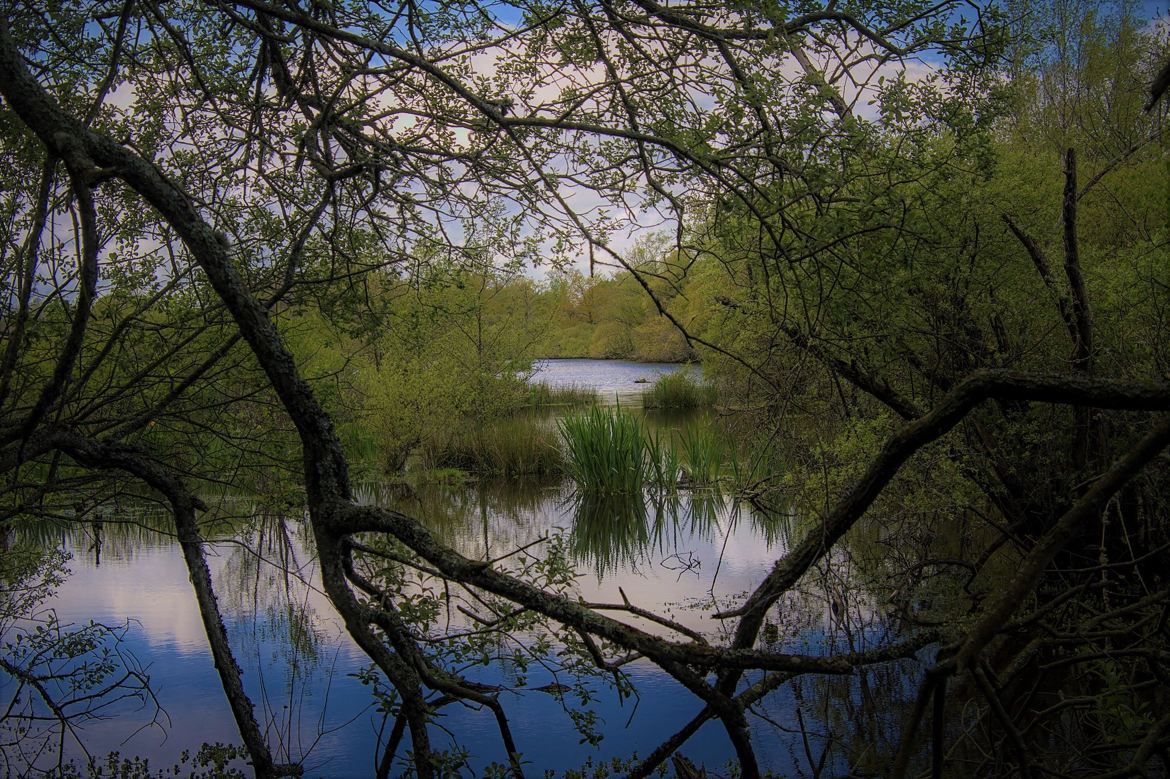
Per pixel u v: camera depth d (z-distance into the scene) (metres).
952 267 5.23
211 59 4.33
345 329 4.50
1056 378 2.50
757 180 3.77
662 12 3.32
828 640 6.35
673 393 23.33
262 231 4.63
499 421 17.25
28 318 3.67
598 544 10.03
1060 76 13.76
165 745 5.02
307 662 6.34
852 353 5.61
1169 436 2.18
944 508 5.77
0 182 3.96
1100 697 3.59
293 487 5.35
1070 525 2.28
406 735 5.11
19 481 4.92
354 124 4.15
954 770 4.40
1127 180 7.12
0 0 3.55
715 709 3.15
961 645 2.63
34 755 4.89
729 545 9.84
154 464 4.50
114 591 8.10
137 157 2.61
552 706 5.48
